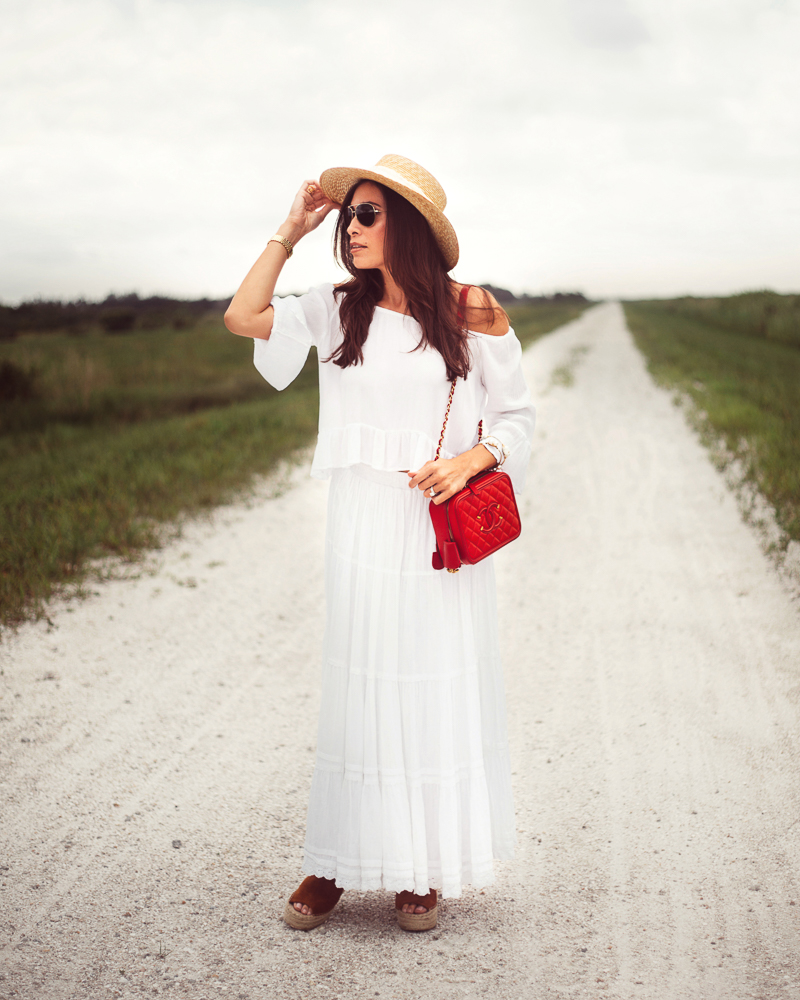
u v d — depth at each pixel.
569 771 3.13
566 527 6.58
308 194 2.16
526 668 4.10
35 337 35.25
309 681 3.98
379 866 2.13
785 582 5.10
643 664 4.07
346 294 2.14
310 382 19.22
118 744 3.33
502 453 2.12
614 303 107.62
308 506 7.64
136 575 5.50
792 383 15.20
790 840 2.63
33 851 2.61
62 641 4.38
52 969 2.07
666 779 3.04
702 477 8.05
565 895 2.40
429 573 2.10
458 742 2.15
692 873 2.48
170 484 7.88
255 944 2.19
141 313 45.22
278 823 2.81
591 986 2.01
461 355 2.06
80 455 10.05
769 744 3.25
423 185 2.03
